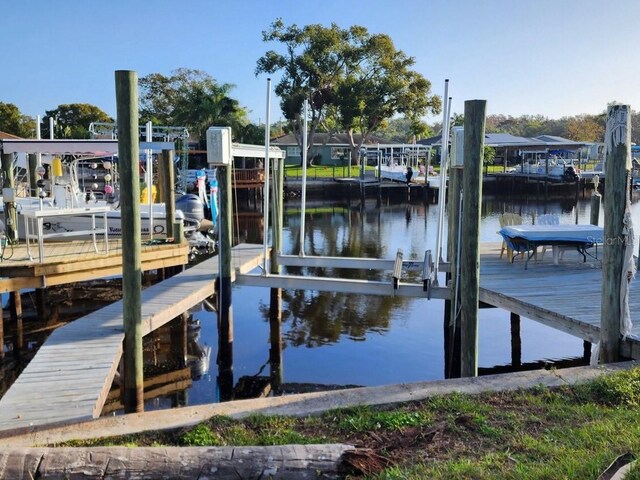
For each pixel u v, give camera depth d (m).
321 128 56.16
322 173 44.03
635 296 8.73
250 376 8.80
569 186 42.78
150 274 13.77
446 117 9.31
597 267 11.02
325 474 3.62
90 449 3.63
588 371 5.52
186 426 4.45
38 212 9.62
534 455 3.82
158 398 8.03
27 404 5.25
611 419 4.40
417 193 38.72
